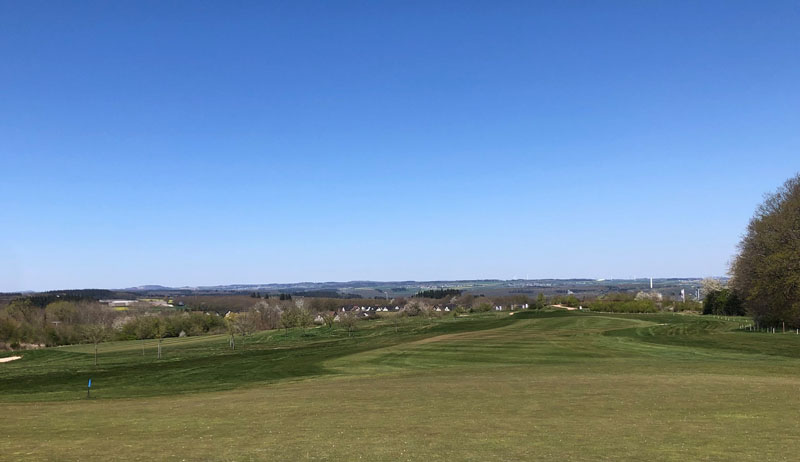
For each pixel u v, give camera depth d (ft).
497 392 89.56
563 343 206.90
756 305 256.93
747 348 177.06
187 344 325.62
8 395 127.24
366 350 207.51
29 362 255.09
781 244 219.82
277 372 152.76
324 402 85.40
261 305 526.98
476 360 162.30
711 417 64.75
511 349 188.44
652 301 559.38
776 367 122.11
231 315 492.54
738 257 274.77
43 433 67.56
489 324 372.38
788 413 66.54
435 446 52.95
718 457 46.75
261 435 60.75
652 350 178.09
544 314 481.46
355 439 57.06
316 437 58.65
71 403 104.22
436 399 84.23
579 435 56.54
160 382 146.00
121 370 178.81
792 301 220.84
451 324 402.52
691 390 85.81
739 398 77.61
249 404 86.63
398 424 64.90
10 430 70.28
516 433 58.29
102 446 57.36
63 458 51.52
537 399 81.15
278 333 408.05
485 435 57.62
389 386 103.81
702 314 486.38
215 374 156.25
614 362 144.66
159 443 58.08
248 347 281.95
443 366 151.02
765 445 50.96
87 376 165.27
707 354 164.35
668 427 59.62
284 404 84.84
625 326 311.88
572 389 90.27
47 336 373.40
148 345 330.75
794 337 208.54
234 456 50.65
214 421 71.77
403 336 302.66
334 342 289.53
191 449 54.24
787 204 223.30
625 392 85.15
